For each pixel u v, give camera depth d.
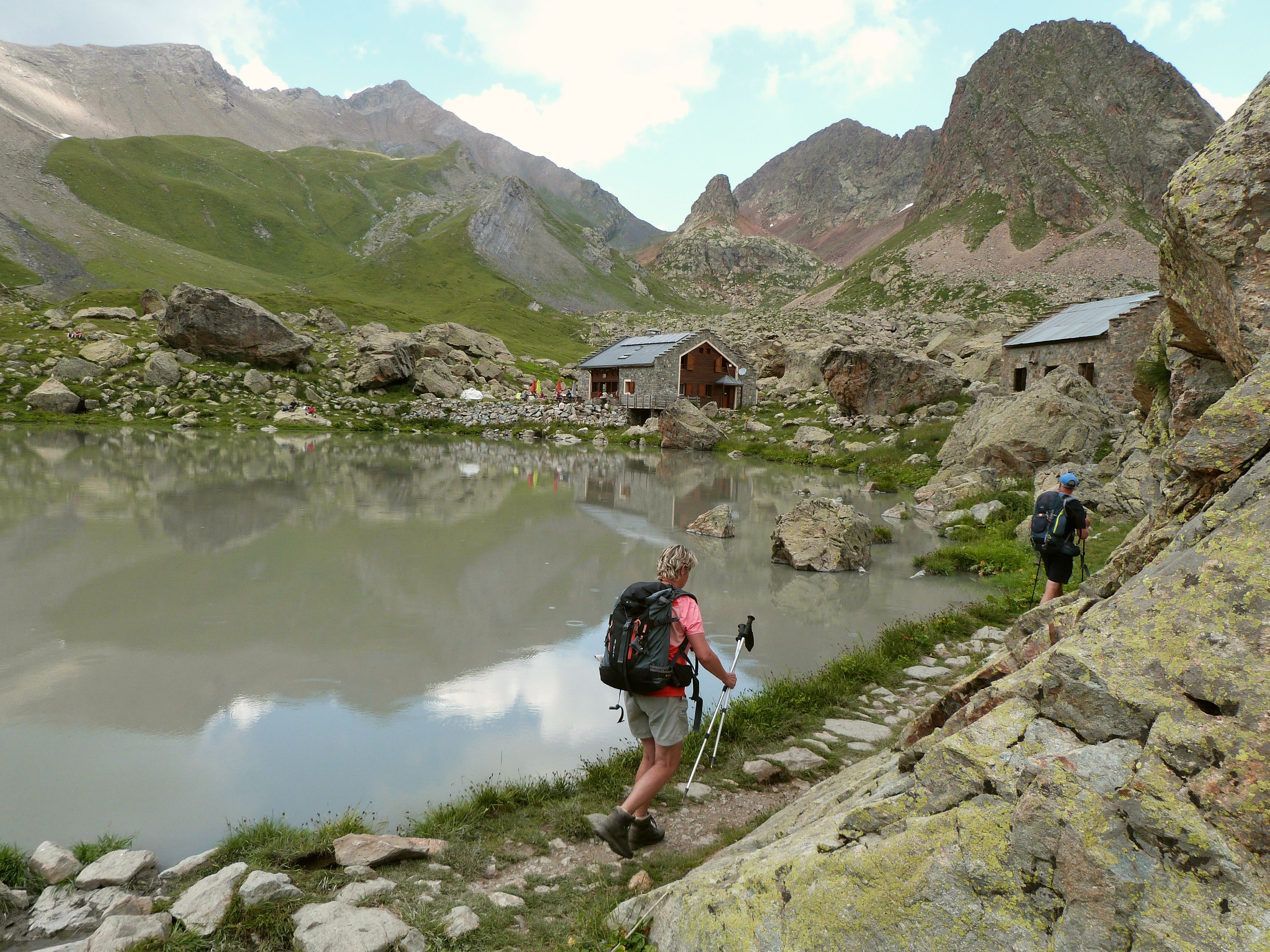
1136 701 2.45
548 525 20.98
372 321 112.88
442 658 10.50
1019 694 2.91
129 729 8.04
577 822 5.75
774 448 46.50
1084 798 2.36
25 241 136.25
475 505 24.05
